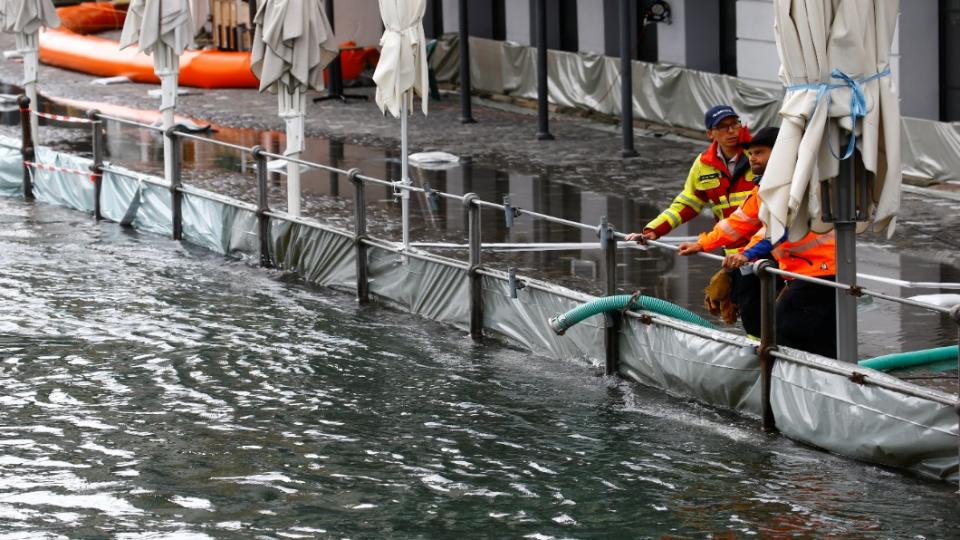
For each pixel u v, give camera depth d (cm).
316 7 2605
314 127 4128
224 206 2583
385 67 2258
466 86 4159
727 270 1644
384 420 1634
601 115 4206
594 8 4559
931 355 1698
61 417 1647
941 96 3353
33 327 2055
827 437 1491
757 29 3831
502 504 1366
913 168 3069
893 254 2441
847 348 1508
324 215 2847
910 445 1403
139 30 2980
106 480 1440
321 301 2236
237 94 4878
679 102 3900
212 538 1289
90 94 4834
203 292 2291
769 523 1306
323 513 1348
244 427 1609
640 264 2366
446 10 5194
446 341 1989
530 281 1916
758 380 1590
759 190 1481
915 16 3300
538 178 3288
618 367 1794
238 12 5397
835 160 1467
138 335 2012
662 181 3216
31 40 3403
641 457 1494
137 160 3547
